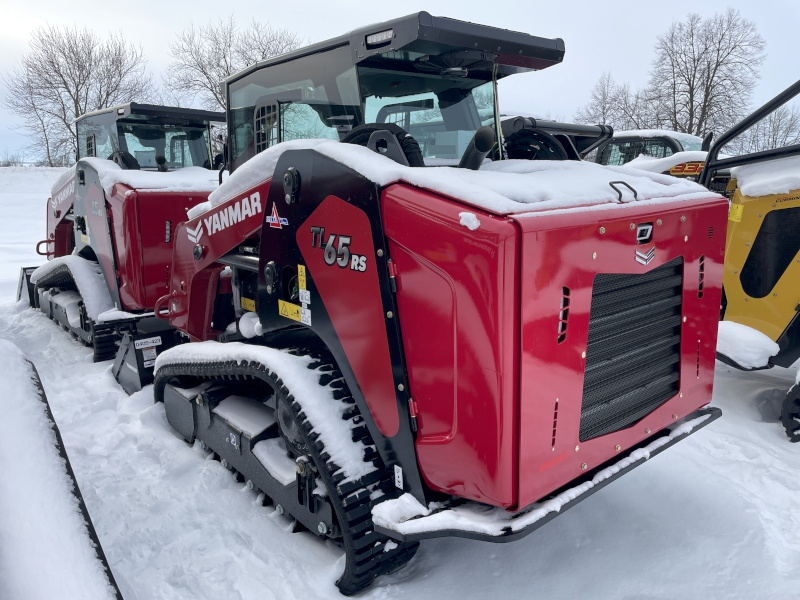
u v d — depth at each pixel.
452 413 1.79
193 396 3.14
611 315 1.98
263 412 2.79
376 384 2.02
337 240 2.05
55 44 24.42
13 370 2.21
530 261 1.62
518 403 1.68
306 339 2.57
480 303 1.64
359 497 2.03
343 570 2.16
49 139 25.44
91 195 4.67
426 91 2.43
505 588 2.08
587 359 1.92
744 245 3.63
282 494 2.44
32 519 1.85
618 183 2.17
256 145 2.87
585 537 2.33
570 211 1.76
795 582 2.00
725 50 24.92
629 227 1.93
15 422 2.06
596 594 2.02
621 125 28.91
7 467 1.94
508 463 1.69
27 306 6.72
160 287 4.31
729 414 3.47
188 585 2.17
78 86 24.81
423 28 1.99
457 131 2.52
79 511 1.95
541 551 2.27
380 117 2.33
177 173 4.62
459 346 1.72
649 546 2.25
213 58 23.14
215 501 2.71
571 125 3.51
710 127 24.97
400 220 1.82
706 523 2.35
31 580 1.72
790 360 3.53
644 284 2.08
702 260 2.30
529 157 2.86
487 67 2.47
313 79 2.46
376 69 2.30
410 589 2.11
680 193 2.28
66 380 4.40
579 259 1.77
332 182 2.03
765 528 2.30
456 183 1.79
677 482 2.61
